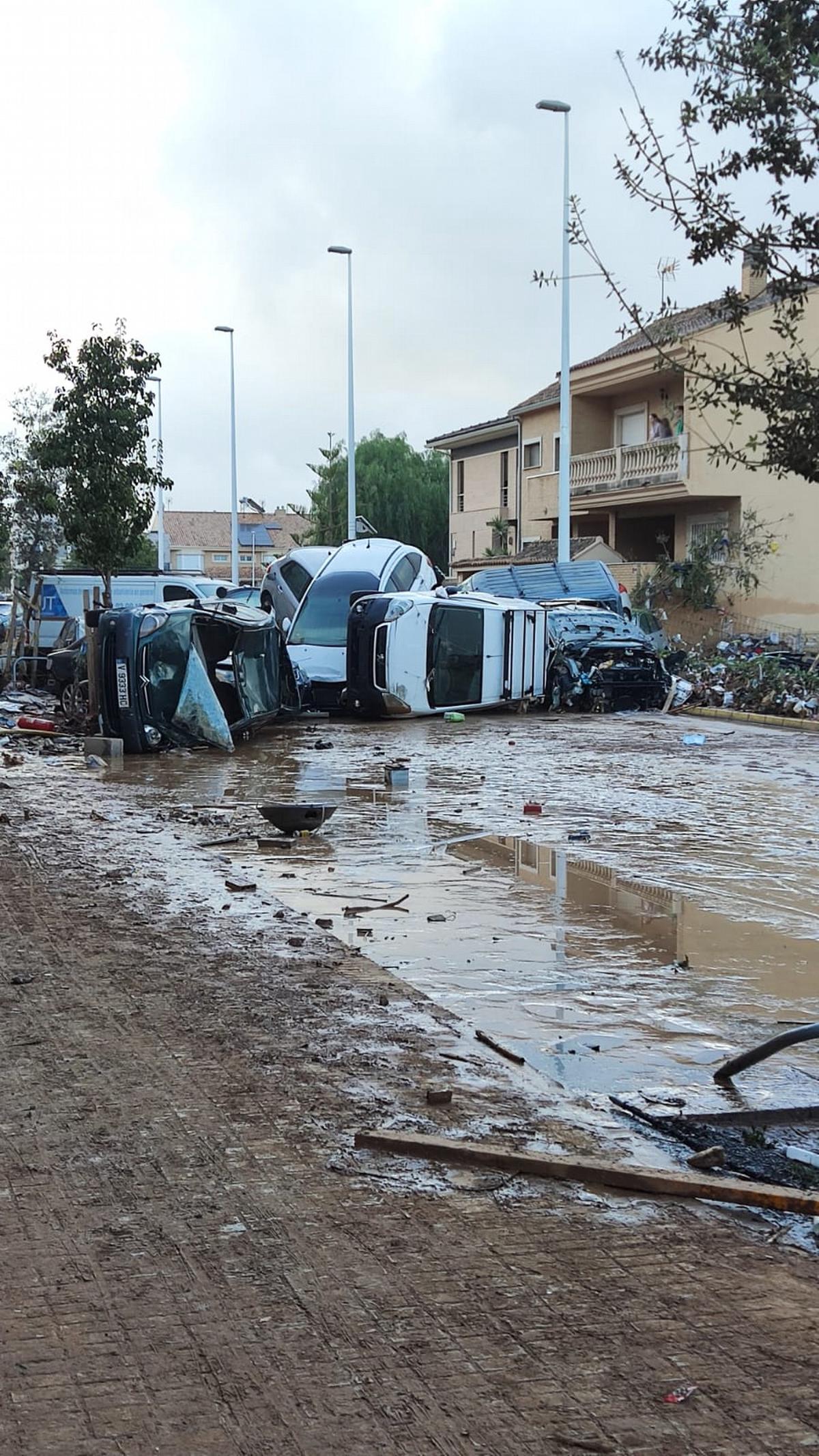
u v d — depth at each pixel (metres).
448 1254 4.07
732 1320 3.68
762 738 21.67
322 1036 6.27
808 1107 5.48
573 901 9.48
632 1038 6.50
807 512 32.88
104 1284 3.85
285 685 23.58
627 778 16.34
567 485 32.06
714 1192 4.50
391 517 68.75
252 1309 3.71
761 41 5.16
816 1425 3.18
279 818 11.98
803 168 5.18
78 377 28.70
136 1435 3.13
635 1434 3.14
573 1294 3.82
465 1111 5.32
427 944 8.25
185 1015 6.55
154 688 19.28
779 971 7.73
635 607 34.09
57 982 7.15
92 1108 5.29
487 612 25.05
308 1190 4.53
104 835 12.11
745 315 5.47
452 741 20.88
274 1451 3.07
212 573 104.75
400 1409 3.24
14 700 25.89
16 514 40.69
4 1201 4.42
